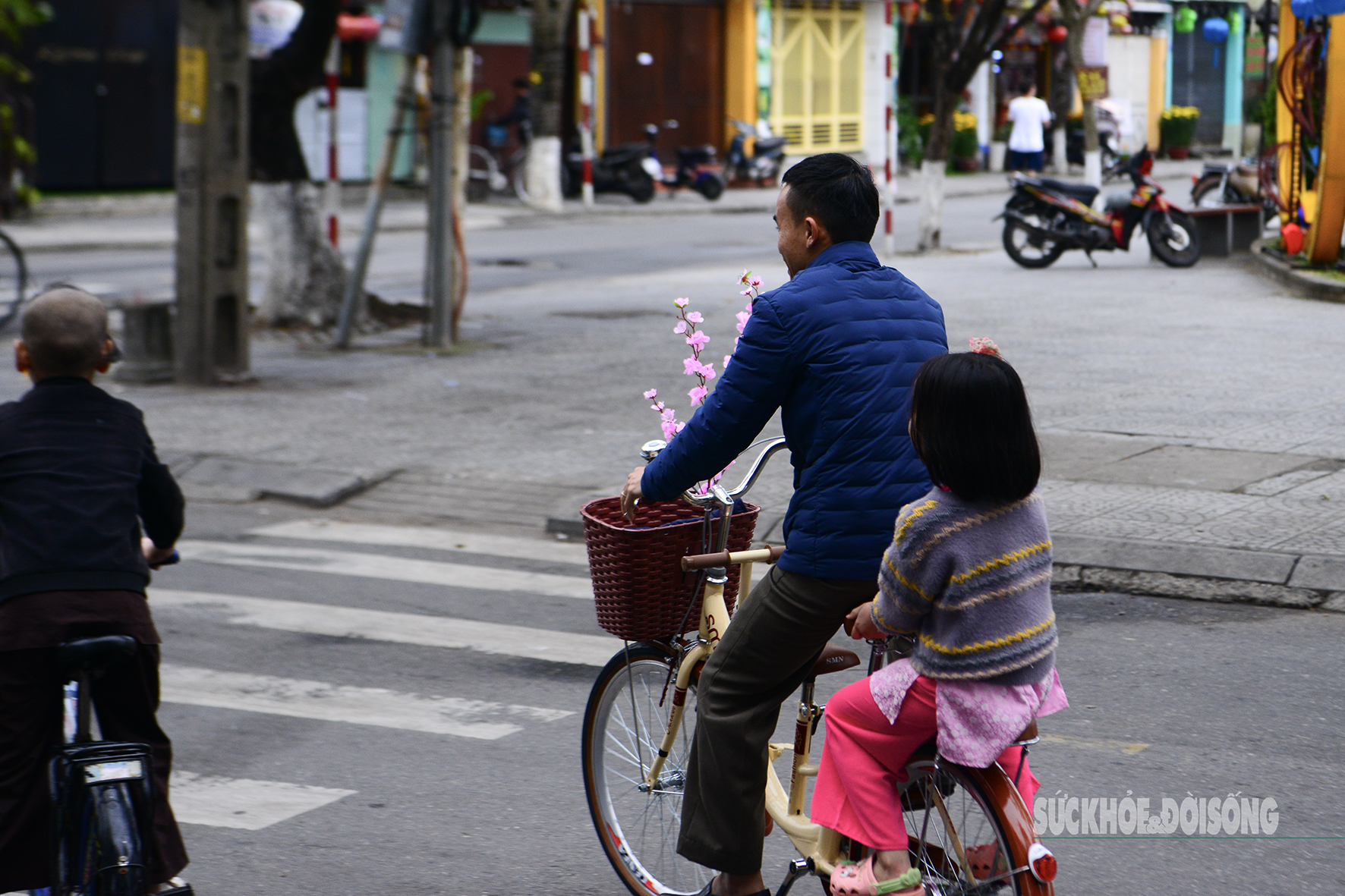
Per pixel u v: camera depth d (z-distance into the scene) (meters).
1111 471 13.38
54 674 5.32
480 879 6.56
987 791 4.77
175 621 10.55
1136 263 31.48
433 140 21.45
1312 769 7.50
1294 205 27.64
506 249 36.41
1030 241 30.66
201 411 17.53
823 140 61.09
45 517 5.32
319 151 47.69
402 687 9.12
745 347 5.27
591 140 49.44
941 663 4.78
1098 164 47.78
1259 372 18.14
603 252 35.59
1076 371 18.44
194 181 18.84
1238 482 12.88
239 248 19.23
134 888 4.84
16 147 39.94
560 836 7.00
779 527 12.11
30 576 5.28
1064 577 10.91
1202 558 10.77
